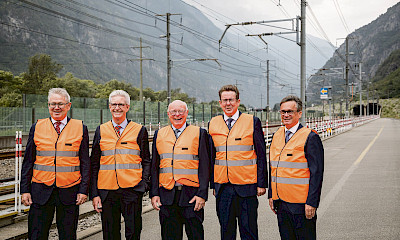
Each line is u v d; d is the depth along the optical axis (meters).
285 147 4.07
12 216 6.55
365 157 16.14
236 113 4.72
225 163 4.57
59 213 4.48
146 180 4.72
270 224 6.42
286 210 4.01
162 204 4.54
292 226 4.03
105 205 4.58
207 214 7.26
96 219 7.05
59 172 4.41
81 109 27.47
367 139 27.16
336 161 15.02
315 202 3.82
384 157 15.98
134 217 4.59
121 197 4.57
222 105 4.66
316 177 3.86
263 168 4.52
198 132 4.59
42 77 70.94
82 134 4.58
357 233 5.79
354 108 139.00
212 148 4.77
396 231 5.84
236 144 4.55
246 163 4.54
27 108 23.94
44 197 4.37
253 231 4.52
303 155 3.97
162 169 4.59
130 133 4.67
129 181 4.55
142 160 4.75
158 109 36.97
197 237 4.51
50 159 4.42
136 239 4.63
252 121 4.63
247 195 4.50
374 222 6.38
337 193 8.87
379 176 11.19
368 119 76.81
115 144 4.61
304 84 20.34
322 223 6.38
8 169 15.49
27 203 4.40
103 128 4.71
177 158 4.52
